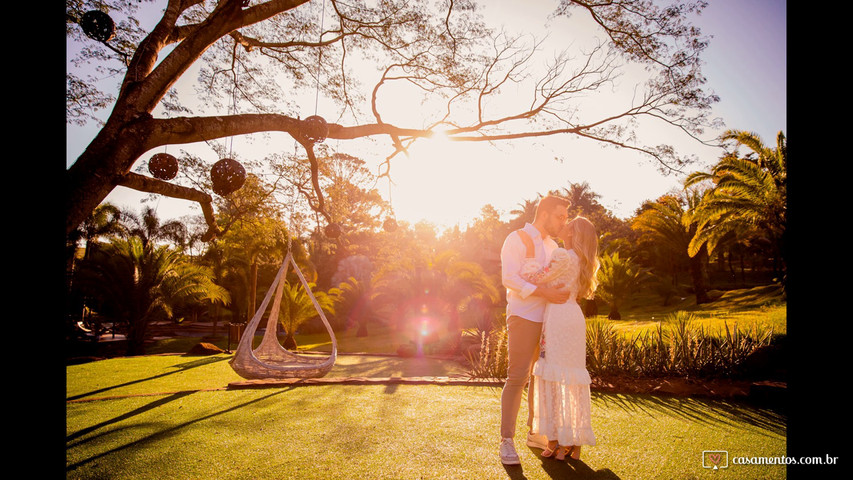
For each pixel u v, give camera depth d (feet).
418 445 9.60
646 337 20.34
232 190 10.33
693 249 62.23
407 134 14.01
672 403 13.78
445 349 40.63
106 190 8.12
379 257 76.28
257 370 19.63
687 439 9.92
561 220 10.32
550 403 8.77
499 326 34.63
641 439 9.95
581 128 17.25
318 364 20.59
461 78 19.21
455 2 19.03
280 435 10.57
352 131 12.89
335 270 90.84
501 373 18.86
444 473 8.01
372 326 93.66
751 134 48.96
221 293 62.08
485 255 140.56
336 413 12.69
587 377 8.71
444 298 61.62
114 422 12.47
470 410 12.75
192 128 9.34
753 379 16.71
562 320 8.89
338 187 21.97
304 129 11.49
